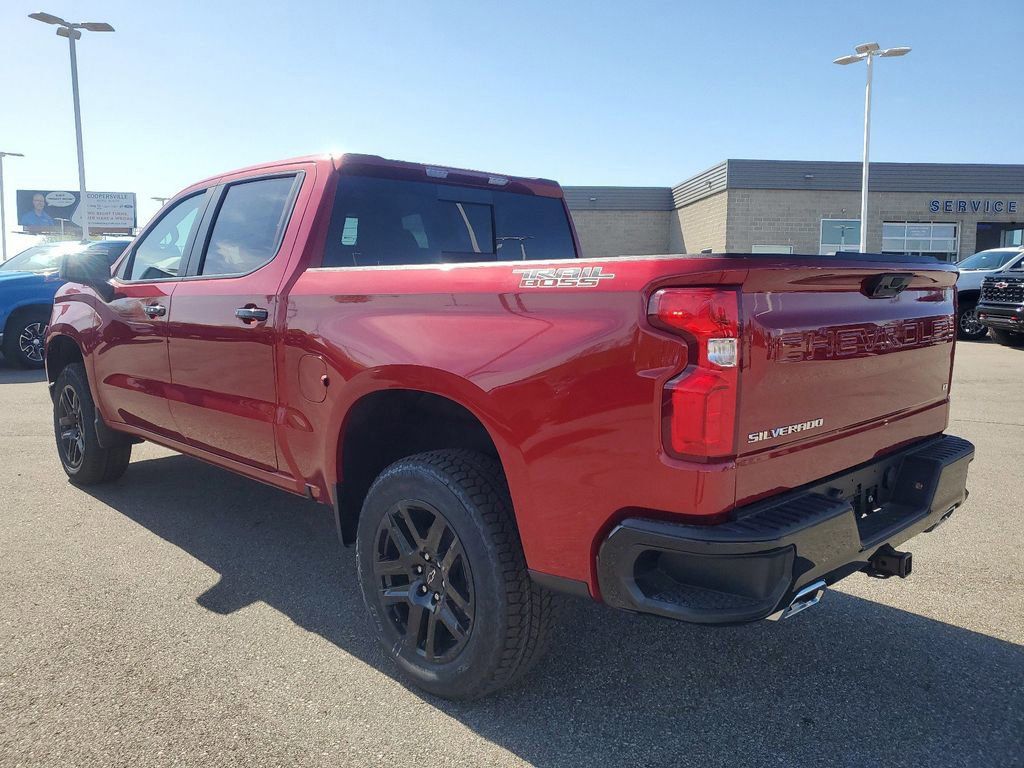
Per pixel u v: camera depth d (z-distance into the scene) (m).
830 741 2.46
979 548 4.09
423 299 2.63
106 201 54.03
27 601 3.44
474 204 4.01
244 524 4.50
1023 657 2.99
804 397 2.26
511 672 2.51
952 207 26.66
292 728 2.51
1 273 11.47
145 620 3.27
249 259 3.56
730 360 1.99
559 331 2.23
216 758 2.35
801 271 2.18
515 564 2.45
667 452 2.04
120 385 4.41
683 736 2.49
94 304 4.61
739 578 2.02
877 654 3.02
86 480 5.12
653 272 2.06
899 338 2.69
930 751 2.41
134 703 2.64
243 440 3.52
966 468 2.93
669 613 2.06
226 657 2.97
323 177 3.39
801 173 25.94
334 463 2.99
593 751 2.41
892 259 2.60
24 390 9.41
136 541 4.20
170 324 3.85
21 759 2.33
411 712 2.61
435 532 2.60
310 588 3.63
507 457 2.36
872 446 2.64
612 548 2.14
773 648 3.07
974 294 15.75
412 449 3.22
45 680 2.78
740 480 2.06
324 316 2.98
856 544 2.30
